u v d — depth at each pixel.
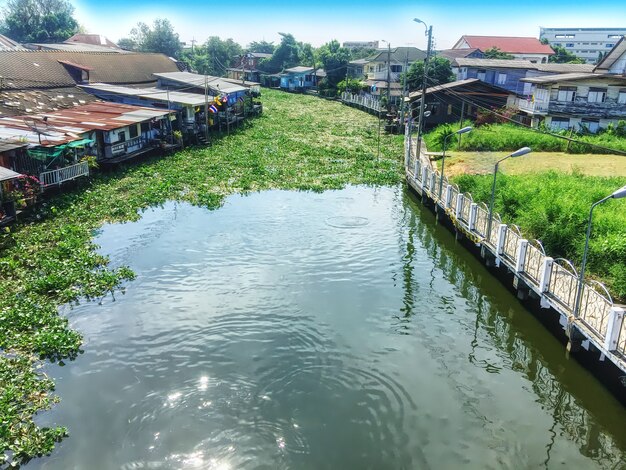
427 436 12.57
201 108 49.72
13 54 45.84
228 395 13.76
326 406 13.45
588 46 141.88
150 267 21.62
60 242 22.75
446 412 13.42
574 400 14.11
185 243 24.25
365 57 96.12
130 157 37.25
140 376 14.53
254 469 11.40
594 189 24.53
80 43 76.19
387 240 25.52
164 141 42.59
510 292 19.72
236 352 15.70
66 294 18.70
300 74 95.31
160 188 32.19
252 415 13.04
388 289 20.23
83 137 33.22
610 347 12.97
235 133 52.72
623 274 16.66
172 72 63.41
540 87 47.41
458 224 24.20
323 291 19.84
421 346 16.38
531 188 25.27
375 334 16.94
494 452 12.15
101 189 31.55
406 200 32.47
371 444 12.23
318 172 38.25
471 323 17.89
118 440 12.16
